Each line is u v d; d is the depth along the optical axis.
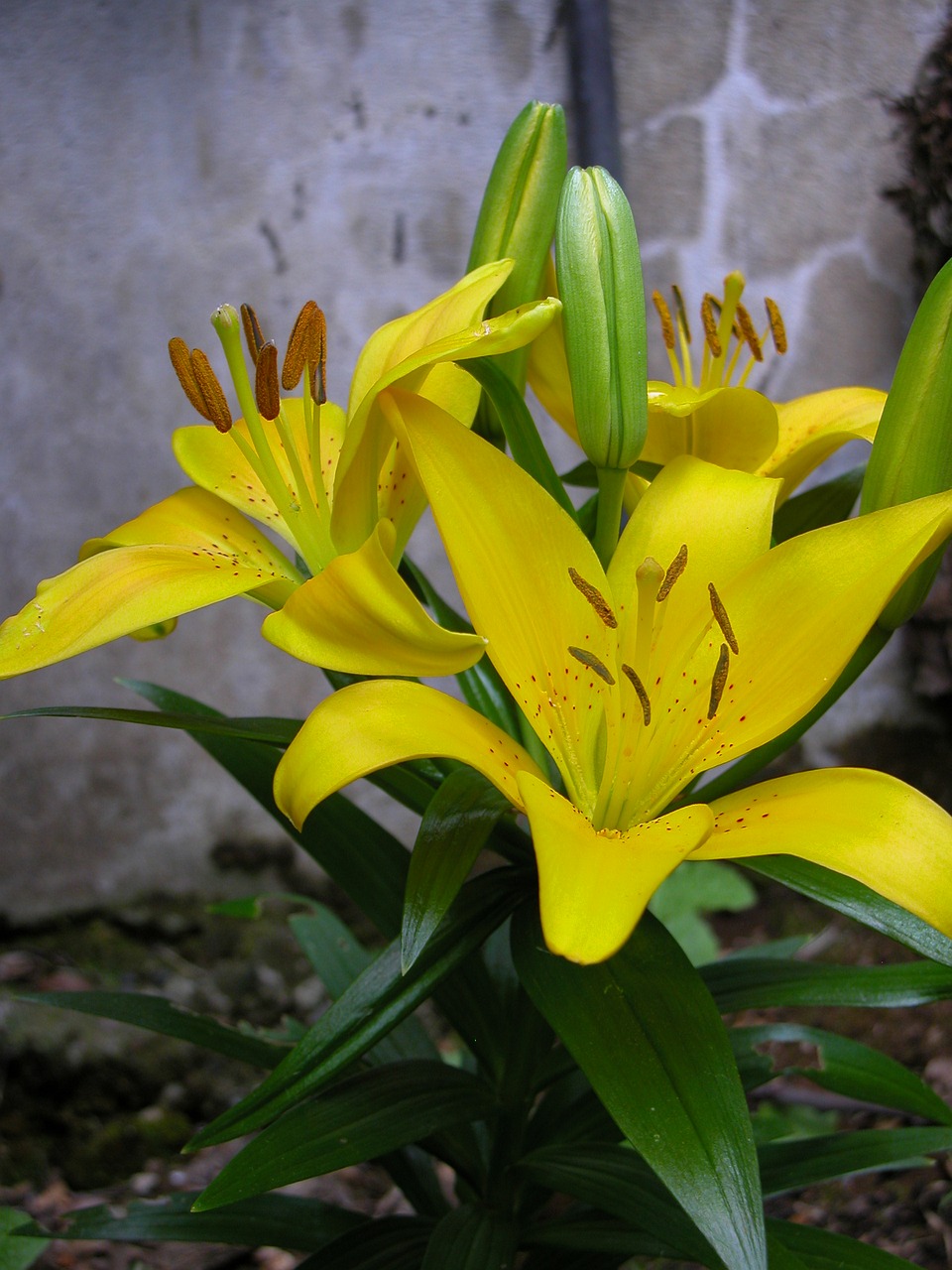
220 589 0.30
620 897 0.24
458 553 0.29
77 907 0.72
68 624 0.29
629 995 0.28
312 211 0.67
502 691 0.36
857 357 0.74
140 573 0.30
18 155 0.64
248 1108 0.28
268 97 0.66
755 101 0.70
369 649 0.27
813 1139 0.37
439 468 0.29
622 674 0.31
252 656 0.71
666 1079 0.26
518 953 0.29
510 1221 0.36
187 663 0.71
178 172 0.66
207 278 0.67
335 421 0.38
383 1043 0.41
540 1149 0.36
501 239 0.34
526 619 0.30
